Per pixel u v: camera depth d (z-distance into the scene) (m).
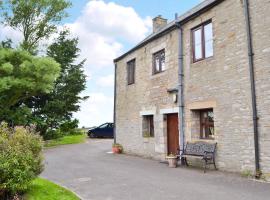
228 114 9.98
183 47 12.38
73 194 7.33
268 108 8.63
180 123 12.07
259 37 9.05
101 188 8.04
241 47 9.64
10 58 19.08
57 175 10.16
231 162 9.79
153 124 14.64
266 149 8.62
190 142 11.55
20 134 7.43
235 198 6.65
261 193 7.02
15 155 6.67
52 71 19.55
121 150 16.94
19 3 22.94
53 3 23.66
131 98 16.28
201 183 8.27
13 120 21.12
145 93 14.91
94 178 9.43
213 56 10.75
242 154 9.40
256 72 9.05
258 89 8.95
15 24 23.59
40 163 7.70
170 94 12.91
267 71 8.73
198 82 11.39
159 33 13.71
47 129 24.47
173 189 7.64
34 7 23.44
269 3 8.80
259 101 8.91
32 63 18.88
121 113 17.38
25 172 6.71
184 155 11.34
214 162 10.38
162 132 13.41
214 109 10.55
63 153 17.11
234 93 9.80
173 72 12.81
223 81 10.25
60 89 25.11
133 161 13.34
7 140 6.99
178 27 12.52
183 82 12.23
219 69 10.45
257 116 8.92
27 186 7.03
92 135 27.73
